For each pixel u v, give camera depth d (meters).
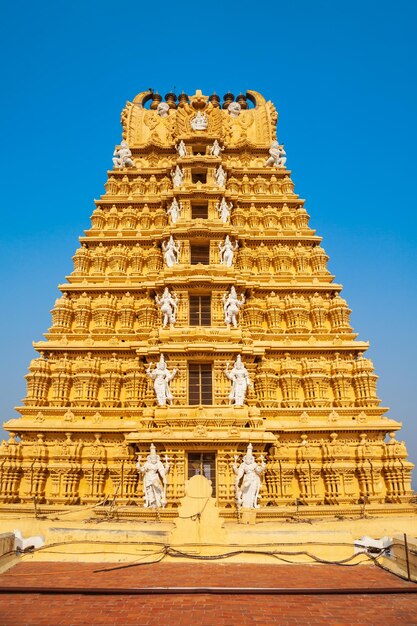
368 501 24.14
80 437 25.70
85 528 16.97
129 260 33.16
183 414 24.88
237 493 22.16
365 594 12.15
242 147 40.66
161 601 11.43
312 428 25.56
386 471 25.00
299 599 11.68
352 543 16.53
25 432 25.72
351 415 26.86
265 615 10.51
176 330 27.47
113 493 24.16
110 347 28.23
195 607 11.01
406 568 13.95
